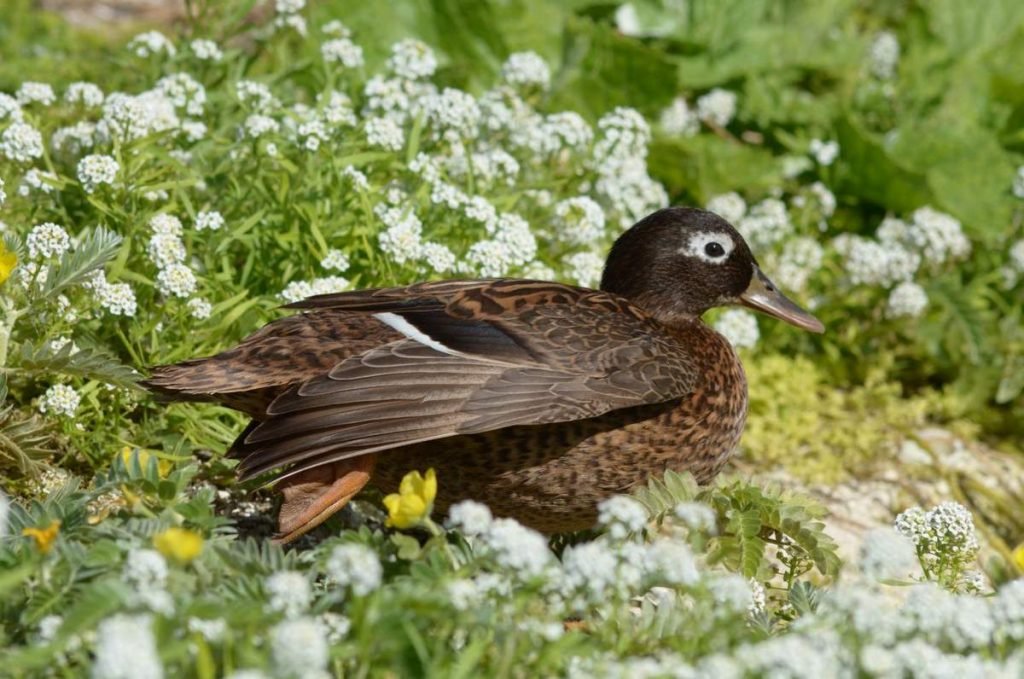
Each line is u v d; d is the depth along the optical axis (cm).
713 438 919
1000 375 1290
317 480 818
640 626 680
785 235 1323
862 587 699
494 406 818
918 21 1661
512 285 895
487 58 1448
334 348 827
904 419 1245
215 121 1172
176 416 959
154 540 652
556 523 905
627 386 854
